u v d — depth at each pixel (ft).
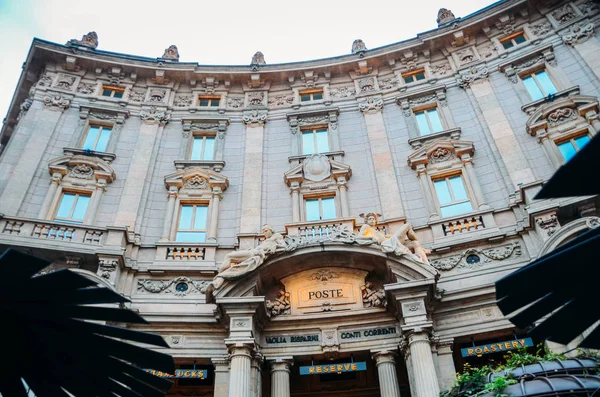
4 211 65.16
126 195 71.10
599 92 69.62
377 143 76.84
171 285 61.93
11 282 14.94
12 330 16.72
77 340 17.34
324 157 75.87
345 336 55.57
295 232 63.62
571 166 14.62
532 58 77.97
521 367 33.32
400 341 53.78
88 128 79.30
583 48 74.84
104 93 84.48
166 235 68.08
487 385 31.91
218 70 86.99
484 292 55.26
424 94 81.10
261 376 56.08
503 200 65.41
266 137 81.20
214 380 57.88
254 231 68.90
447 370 51.52
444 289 57.16
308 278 59.11
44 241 58.75
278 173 76.02
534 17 82.74
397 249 54.65
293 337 56.03
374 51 86.69
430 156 72.49
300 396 60.03
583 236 17.71
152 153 77.20
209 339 56.90
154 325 57.26
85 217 68.39
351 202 71.20
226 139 81.15
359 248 56.54
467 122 75.77
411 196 69.92
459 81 80.28
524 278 17.24
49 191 69.05
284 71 86.89
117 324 56.13
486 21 83.46
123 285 60.49
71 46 84.02
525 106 72.08
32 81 85.25
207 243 65.77
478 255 60.03
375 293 56.29
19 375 17.52
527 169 66.13
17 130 74.18
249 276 55.93
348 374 61.46
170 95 85.56
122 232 62.95
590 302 17.93
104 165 72.90
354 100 84.23
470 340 54.65
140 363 18.65
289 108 84.58
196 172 74.59
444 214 67.77
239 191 74.28
